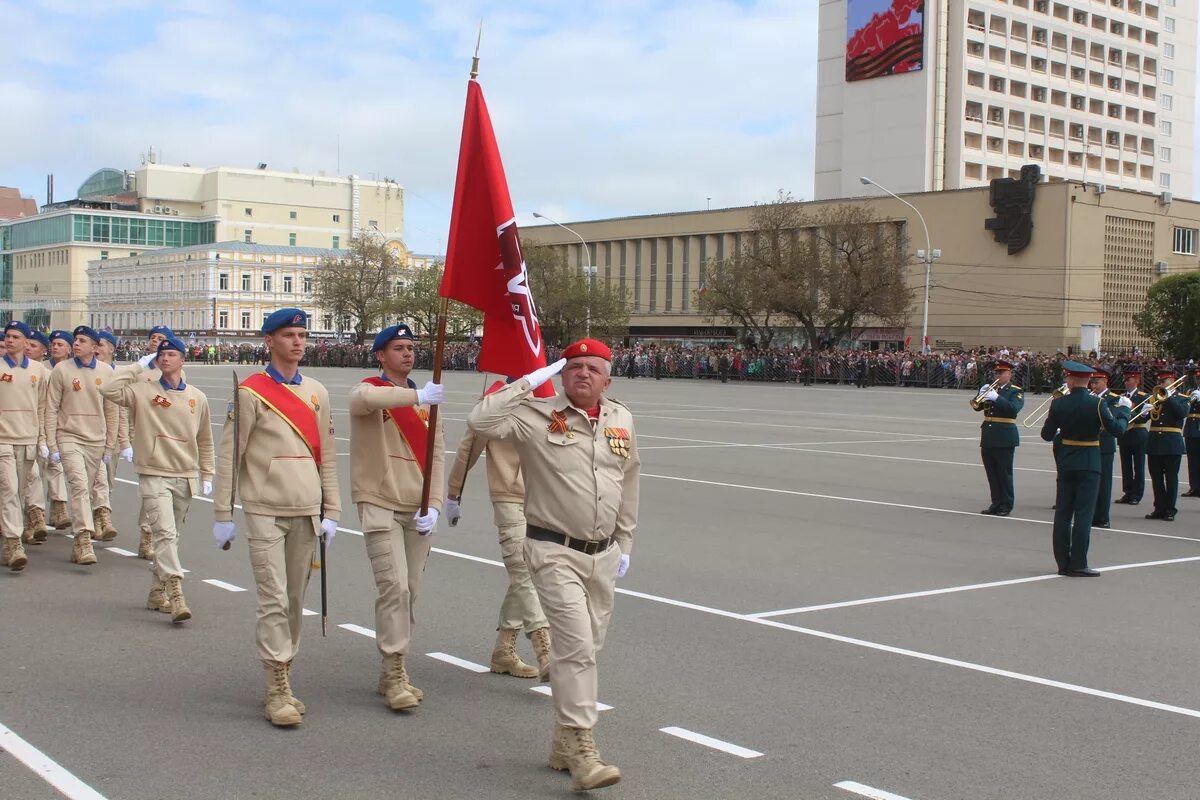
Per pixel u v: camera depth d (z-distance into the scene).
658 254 83.31
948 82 84.81
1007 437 13.60
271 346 6.18
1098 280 62.66
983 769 5.20
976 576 9.85
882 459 20.20
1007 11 86.94
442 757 5.32
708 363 61.94
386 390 5.98
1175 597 9.12
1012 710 6.08
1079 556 9.94
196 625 7.75
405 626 6.11
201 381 48.50
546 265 72.44
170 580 7.84
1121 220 63.72
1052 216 61.72
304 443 6.04
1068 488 9.98
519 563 6.63
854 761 5.28
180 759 5.22
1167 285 56.72
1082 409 9.88
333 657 7.01
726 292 61.72
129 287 106.06
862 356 54.91
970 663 7.00
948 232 65.94
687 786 4.96
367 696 6.24
